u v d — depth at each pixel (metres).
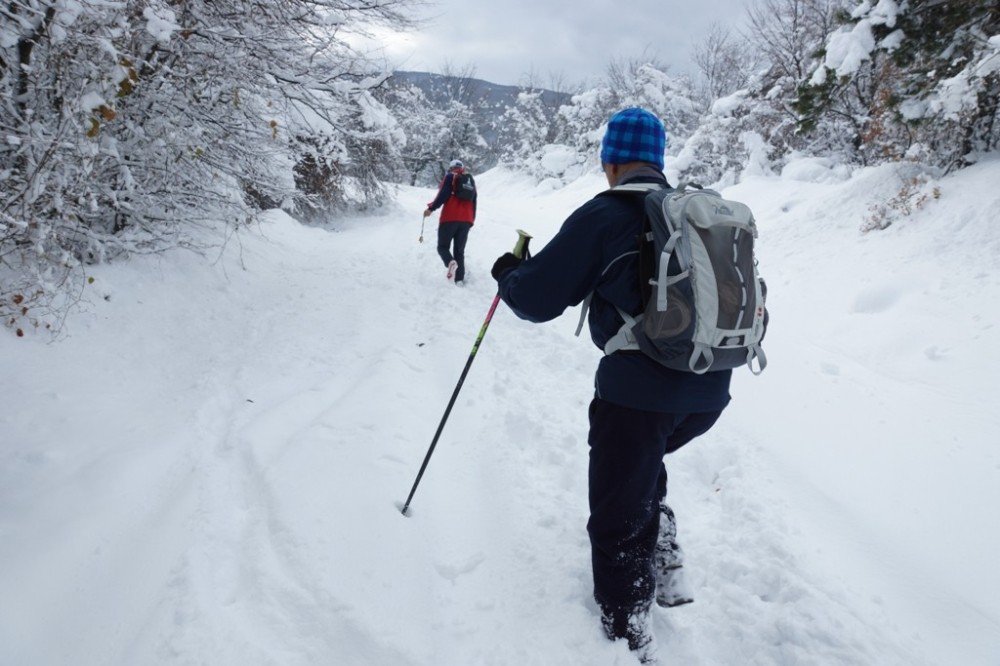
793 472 3.21
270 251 7.55
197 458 3.03
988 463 3.12
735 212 1.90
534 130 38.22
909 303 5.13
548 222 14.54
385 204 14.84
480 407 3.86
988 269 5.12
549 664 2.02
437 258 8.60
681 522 2.86
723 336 1.83
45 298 4.05
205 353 4.43
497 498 2.88
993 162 6.69
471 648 2.08
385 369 4.20
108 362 3.93
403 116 13.06
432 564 2.42
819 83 8.04
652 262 1.86
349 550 2.40
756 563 2.48
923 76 7.36
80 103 3.41
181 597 2.11
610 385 1.98
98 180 4.86
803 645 2.07
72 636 1.99
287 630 2.05
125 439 3.13
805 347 5.03
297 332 5.03
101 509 2.55
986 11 6.62
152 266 5.37
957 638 2.15
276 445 3.14
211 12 5.15
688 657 2.11
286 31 5.63
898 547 2.62
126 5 3.55
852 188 7.93
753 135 13.59
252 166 6.18
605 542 2.03
